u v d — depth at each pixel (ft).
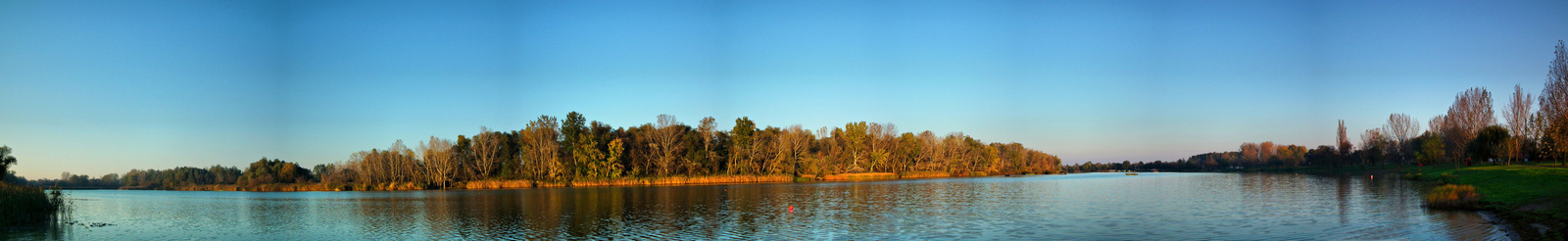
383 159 389.39
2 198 149.79
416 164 393.29
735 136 432.66
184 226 160.35
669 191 295.28
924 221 150.82
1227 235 122.31
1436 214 140.77
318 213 193.16
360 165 382.01
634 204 212.23
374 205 223.51
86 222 168.45
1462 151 377.91
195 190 417.90
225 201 260.21
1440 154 416.46
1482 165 353.72
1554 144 228.43
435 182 376.48
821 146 513.04
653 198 242.17
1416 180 298.56
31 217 157.48
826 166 464.65
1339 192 224.33
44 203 161.99
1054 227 138.00
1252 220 143.02
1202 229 130.82
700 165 415.85
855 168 488.85
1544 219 113.50
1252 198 205.67
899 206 192.85
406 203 232.32
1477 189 179.32
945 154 560.61
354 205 224.94
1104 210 173.88
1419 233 115.96
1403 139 480.64
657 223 152.46
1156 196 223.92
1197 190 256.93
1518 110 351.46
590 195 269.03
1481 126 371.35
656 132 415.85
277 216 185.47
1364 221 135.54
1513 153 331.36
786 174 435.94
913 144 536.01
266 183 404.77
